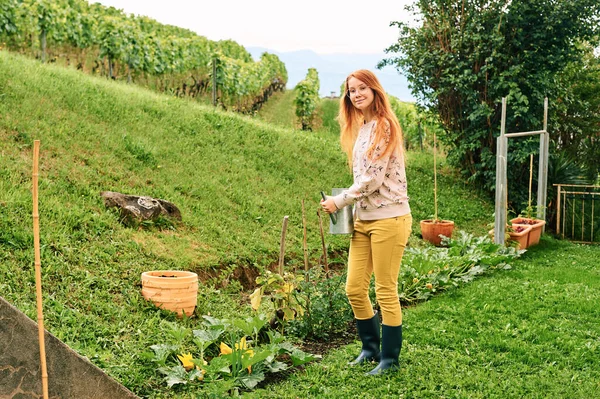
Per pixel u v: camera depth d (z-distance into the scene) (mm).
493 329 5152
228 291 6090
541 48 12852
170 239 6461
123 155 8070
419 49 13469
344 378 4027
